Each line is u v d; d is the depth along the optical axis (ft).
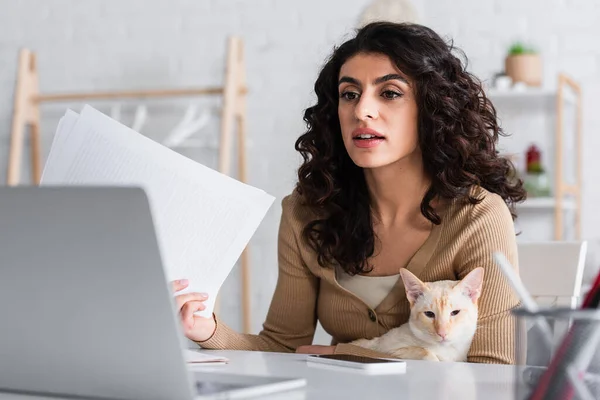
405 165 4.97
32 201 2.34
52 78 11.94
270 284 11.30
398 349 4.49
